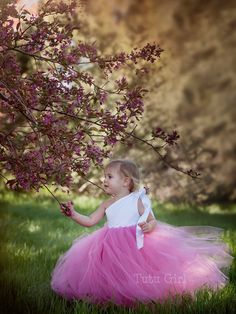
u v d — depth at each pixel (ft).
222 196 38.24
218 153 38.24
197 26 39.22
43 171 11.59
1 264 17.07
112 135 12.54
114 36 35.37
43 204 32.42
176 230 14.51
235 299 13.57
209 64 38.88
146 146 35.78
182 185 37.01
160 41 37.86
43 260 18.16
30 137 12.59
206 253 14.24
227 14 39.37
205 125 38.24
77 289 13.69
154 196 36.65
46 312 12.85
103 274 13.48
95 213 14.51
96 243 13.96
